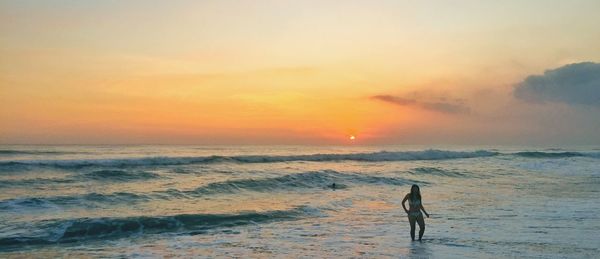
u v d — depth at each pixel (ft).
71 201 56.03
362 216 53.01
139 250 35.91
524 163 149.18
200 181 80.18
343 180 88.28
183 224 46.44
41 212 49.57
